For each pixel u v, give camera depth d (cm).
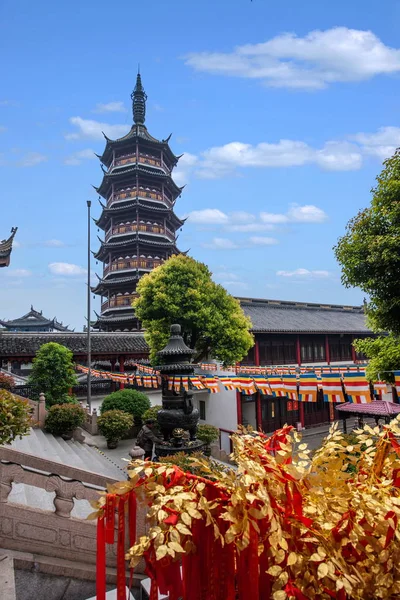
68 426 1584
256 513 224
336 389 834
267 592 248
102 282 4012
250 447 271
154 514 240
